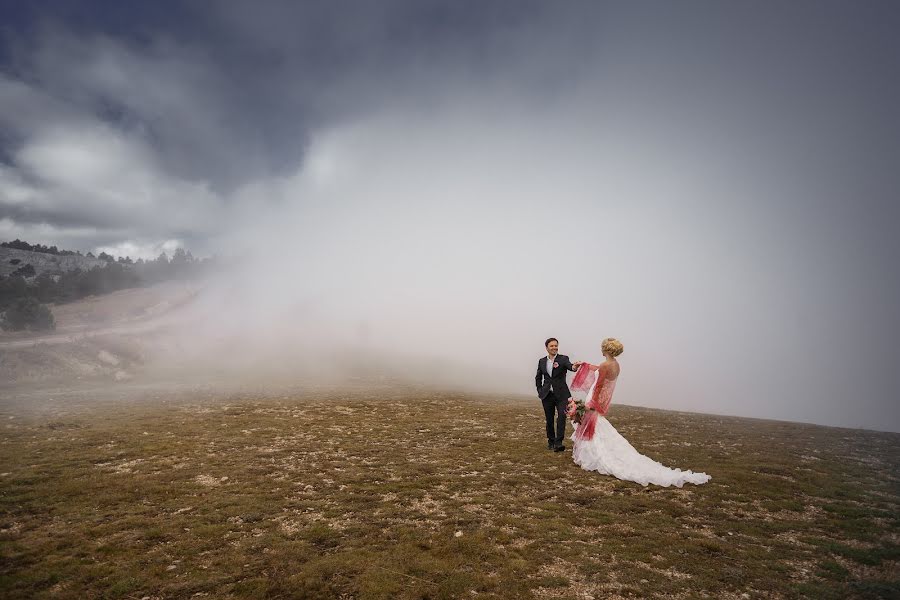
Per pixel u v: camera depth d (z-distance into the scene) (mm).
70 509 7906
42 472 9984
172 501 8359
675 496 9000
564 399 12102
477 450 12570
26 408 19297
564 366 12047
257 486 9234
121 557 6246
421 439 14000
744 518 7969
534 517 7820
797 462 11711
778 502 8695
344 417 17781
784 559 6453
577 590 5566
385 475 10141
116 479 9539
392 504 8352
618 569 6090
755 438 15023
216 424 15727
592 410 10836
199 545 6598
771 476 10359
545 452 12336
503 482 9742
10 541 6684
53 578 5688
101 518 7551
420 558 6266
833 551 6707
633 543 6883
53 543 6613
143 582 5609
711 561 6352
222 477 9789
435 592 5480
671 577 5906
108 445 12500
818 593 5531
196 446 12500
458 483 9617
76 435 13742
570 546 6750
